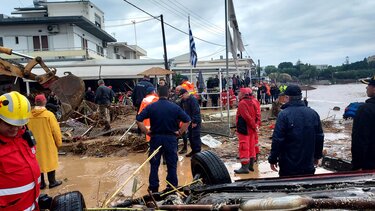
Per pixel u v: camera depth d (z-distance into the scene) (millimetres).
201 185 5160
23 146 3371
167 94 7027
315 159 5504
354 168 5117
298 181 4273
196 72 27453
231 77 31766
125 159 10828
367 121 4883
